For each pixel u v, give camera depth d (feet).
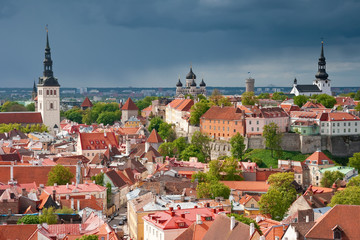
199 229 540.11
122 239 594.24
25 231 577.02
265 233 500.74
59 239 583.17
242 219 569.23
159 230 594.65
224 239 478.59
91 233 583.99
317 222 444.55
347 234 428.15
